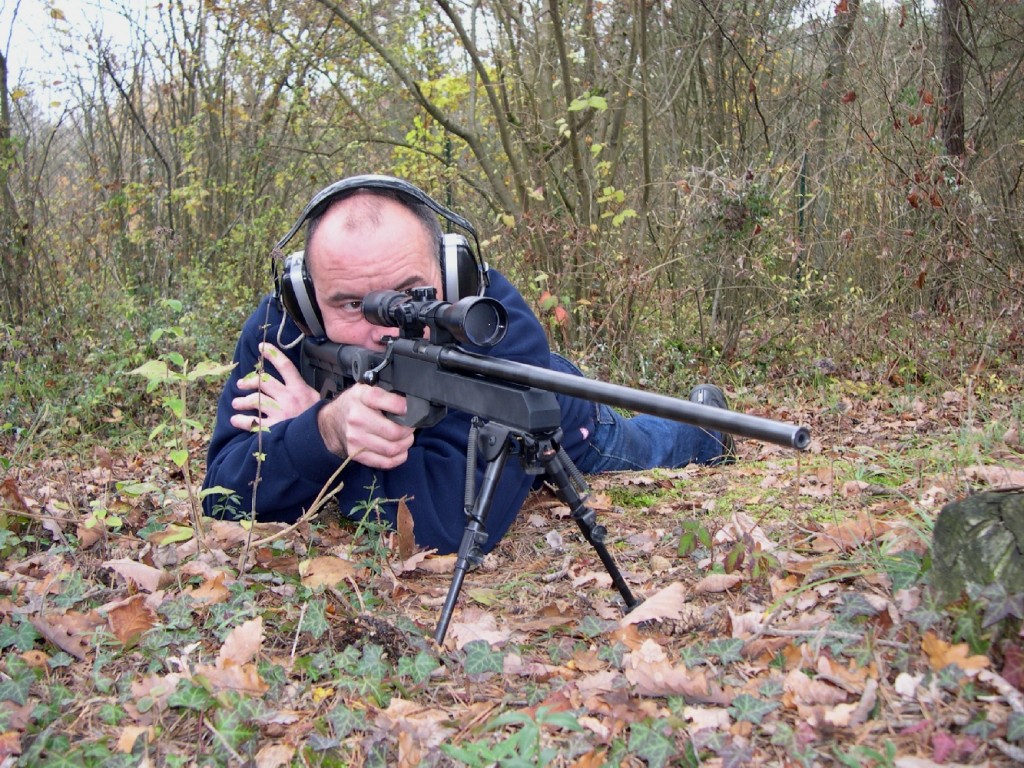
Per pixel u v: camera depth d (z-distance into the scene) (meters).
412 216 3.17
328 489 3.44
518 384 2.43
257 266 10.20
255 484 3.04
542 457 2.40
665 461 4.59
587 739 2.05
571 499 2.53
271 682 2.33
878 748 1.88
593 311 7.40
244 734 2.08
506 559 3.42
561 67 7.39
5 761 1.98
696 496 4.00
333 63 10.45
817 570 2.82
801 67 10.16
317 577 2.93
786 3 9.48
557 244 7.36
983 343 6.89
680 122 9.90
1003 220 7.95
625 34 8.38
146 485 3.48
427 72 10.09
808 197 8.97
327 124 10.88
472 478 2.54
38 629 2.54
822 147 9.66
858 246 8.19
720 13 9.24
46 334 7.30
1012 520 2.24
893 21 9.76
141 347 6.91
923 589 2.40
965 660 2.02
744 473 4.37
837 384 6.92
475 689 2.35
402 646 2.49
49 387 6.37
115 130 12.11
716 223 7.64
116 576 3.03
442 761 1.98
